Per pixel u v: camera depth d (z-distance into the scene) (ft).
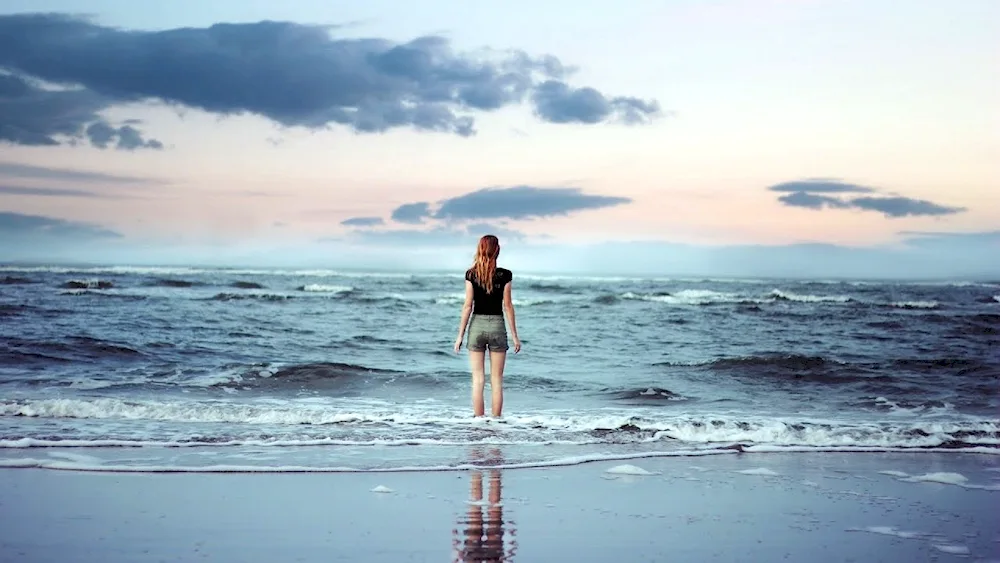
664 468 19.75
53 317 60.49
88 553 12.00
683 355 47.60
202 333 53.06
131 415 25.93
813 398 32.63
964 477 19.02
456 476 18.28
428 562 11.86
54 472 17.79
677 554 12.49
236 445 21.58
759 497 16.63
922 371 40.60
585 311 87.81
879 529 14.21
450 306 91.61
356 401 30.71
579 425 25.23
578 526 14.08
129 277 145.59
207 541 12.75
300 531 13.43
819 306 102.89
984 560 12.39
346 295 110.22
